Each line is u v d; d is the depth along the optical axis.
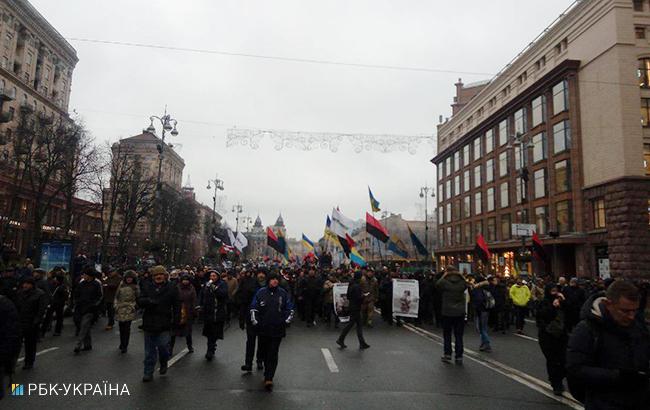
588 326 3.54
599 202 31.94
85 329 10.46
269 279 7.84
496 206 46.91
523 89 43.19
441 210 64.38
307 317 16.36
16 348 5.61
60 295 13.03
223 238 35.56
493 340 13.41
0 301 5.56
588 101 33.41
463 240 55.72
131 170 43.50
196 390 7.27
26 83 49.12
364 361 9.80
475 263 51.50
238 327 15.70
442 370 8.96
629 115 30.08
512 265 42.25
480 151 51.28
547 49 39.41
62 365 9.02
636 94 30.38
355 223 34.00
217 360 9.80
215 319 9.88
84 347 10.73
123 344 10.45
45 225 42.53
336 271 21.34
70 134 33.59
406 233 99.56
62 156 33.97
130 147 43.66
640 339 3.44
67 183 31.66
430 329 15.71
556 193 36.16
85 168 32.59
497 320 15.72
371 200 27.36
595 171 32.34
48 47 54.22
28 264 14.80
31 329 8.59
